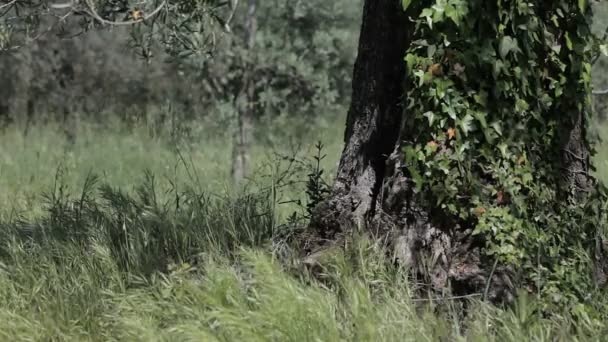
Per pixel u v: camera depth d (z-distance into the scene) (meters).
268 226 13.09
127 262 12.16
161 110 32.12
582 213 11.31
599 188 11.45
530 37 10.89
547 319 10.27
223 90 31.94
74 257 12.48
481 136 10.84
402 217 11.20
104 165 25.39
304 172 19.67
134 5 12.30
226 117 30.80
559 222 11.16
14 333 10.91
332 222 11.88
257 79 32.59
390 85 11.90
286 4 32.56
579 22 11.19
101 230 13.04
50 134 30.83
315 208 12.10
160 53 31.14
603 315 10.50
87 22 12.52
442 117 10.79
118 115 33.53
